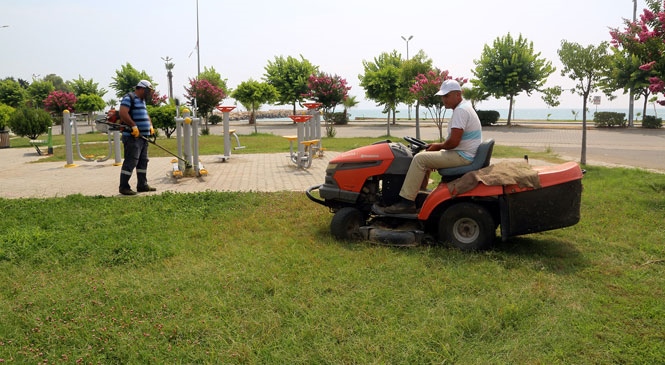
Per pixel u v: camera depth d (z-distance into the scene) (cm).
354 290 397
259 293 392
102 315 358
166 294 394
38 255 494
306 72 4028
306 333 324
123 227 594
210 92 2697
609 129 2767
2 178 988
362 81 2658
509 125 3294
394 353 303
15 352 310
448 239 507
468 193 489
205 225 609
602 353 302
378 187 570
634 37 811
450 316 349
